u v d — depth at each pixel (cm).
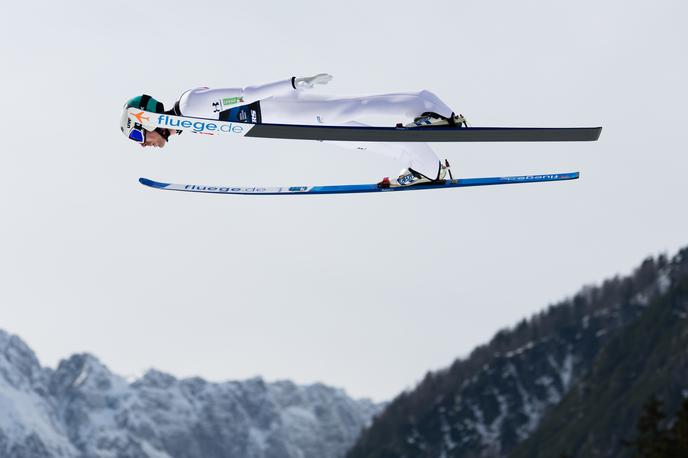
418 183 2491
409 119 2295
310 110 2314
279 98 2325
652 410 10331
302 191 2623
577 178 2500
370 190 2553
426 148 2441
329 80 2236
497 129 2203
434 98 2277
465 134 2203
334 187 2591
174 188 2719
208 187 2705
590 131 2217
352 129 2183
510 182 2512
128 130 2358
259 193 2672
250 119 2327
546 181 2517
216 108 2306
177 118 2277
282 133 2211
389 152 2447
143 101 2331
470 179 2505
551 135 2212
